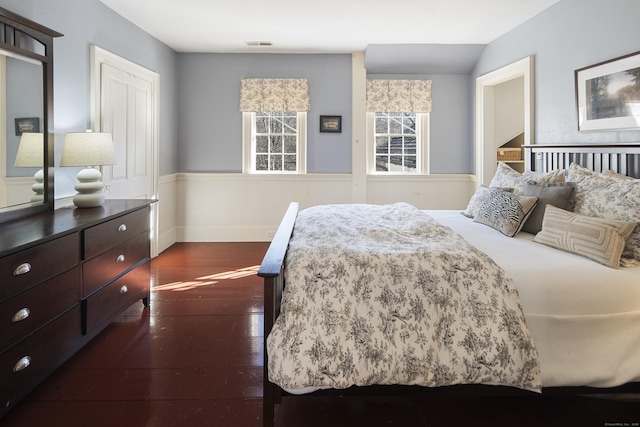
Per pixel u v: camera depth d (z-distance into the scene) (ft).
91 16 11.18
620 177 8.15
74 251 7.29
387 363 5.38
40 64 8.66
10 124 7.87
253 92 17.67
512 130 16.92
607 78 9.93
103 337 8.66
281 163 18.37
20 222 7.61
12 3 8.26
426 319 5.61
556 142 12.00
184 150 18.02
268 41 15.90
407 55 16.97
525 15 12.96
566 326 5.74
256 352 8.03
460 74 18.37
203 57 17.70
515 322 5.55
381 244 6.89
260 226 18.35
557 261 6.55
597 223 6.81
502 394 5.71
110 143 9.75
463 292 5.75
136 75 13.75
